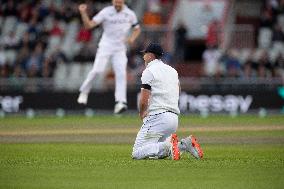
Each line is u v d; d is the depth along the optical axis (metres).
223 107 95.12
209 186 30.25
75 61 104.69
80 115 94.75
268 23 110.81
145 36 107.56
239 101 94.94
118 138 57.88
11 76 101.12
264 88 94.94
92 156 42.84
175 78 39.62
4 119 86.06
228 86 95.25
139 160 39.25
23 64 102.38
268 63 99.56
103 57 60.97
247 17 117.06
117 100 61.38
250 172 34.56
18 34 110.94
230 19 111.69
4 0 114.69
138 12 114.06
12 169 36.06
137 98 95.56
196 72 103.81
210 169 35.59
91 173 34.38
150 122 39.22
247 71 97.81
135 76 97.25
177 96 39.59
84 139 57.03
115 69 61.19
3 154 44.41
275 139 56.22
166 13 115.50
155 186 30.28
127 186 30.31
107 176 33.31
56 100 97.50
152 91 39.16
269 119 82.75
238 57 103.12
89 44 107.81
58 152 45.78
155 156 39.22
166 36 107.06
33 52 105.12
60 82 97.75
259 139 56.19
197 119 84.12
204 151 46.09
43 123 77.75
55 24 110.88
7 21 113.38
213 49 105.81
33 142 54.22
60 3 115.12
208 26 108.06
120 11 60.41
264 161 39.22
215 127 69.88
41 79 97.94
